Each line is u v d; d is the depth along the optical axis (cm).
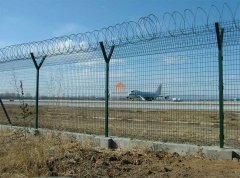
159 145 1158
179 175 883
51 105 1598
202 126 1767
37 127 1543
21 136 1343
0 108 2580
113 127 1725
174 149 1130
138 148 1170
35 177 866
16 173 892
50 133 1312
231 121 2061
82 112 2116
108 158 1012
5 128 1608
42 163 927
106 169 921
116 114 2259
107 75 1309
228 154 1028
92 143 1269
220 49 1050
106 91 1312
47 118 2025
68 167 930
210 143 1249
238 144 1241
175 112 2120
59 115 2142
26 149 1029
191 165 977
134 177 873
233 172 902
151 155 1080
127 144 1231
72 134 1362
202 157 1057
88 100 1463
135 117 2141
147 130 1625
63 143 1166
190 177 866
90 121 1964
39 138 1242
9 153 998
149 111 2214
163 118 2075
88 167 933
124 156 1054
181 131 1598
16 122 1853
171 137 1398
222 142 1069
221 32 1044
